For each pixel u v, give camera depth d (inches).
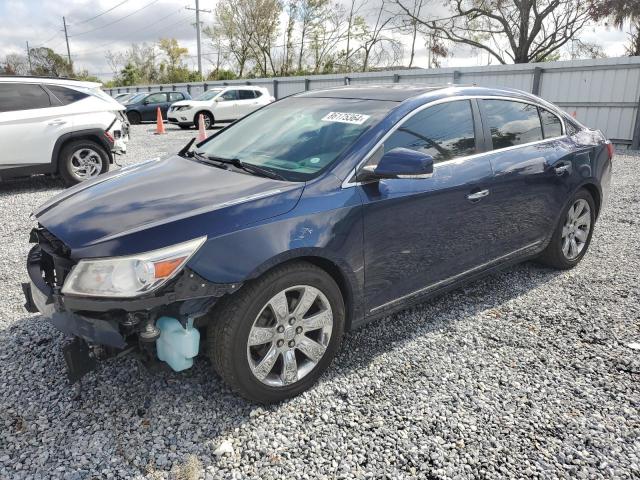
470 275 144.9
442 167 130.8
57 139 311.3
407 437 97.6
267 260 96.6
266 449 94.1
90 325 91.6
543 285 169.0
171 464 90.3
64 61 2910.9
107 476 87.2
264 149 130.0
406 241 123.1
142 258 88.6
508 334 136.8
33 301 111.1
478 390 112.2
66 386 111.3
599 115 531.5
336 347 114.5
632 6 917.2
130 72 2321.6
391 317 145.6
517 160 150.5
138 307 88.0
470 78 637.3
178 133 724.0
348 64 1525.6
